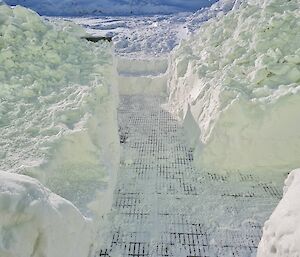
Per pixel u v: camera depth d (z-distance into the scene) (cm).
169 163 560
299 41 614
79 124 466
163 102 870
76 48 667
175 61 873
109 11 2797
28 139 436
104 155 467
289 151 516
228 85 575
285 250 260
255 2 829
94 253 360
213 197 468
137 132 680
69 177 423
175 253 372
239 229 409
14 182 265
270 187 490
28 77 560
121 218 425
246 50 672
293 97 510
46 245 254
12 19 653
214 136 536
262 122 519
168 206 450
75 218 310
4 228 235
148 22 1873
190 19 1823
